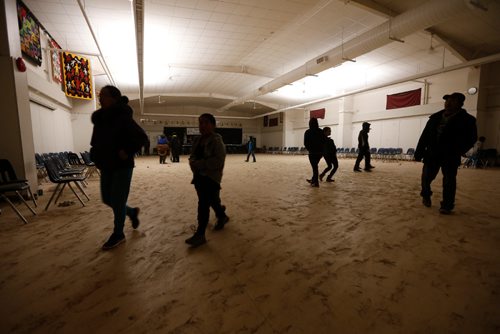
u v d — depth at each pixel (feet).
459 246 7.31
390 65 34.19
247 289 5.33
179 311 4.65
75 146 35.37
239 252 7.08
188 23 24.16
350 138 52.44
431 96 38.96
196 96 56.18
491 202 12.36
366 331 4.13
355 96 51.34
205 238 7.88
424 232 8.41
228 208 11.60
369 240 7.82
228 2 21.01
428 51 28.96
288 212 10.89
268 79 43.29
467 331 4.11
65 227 9.30
